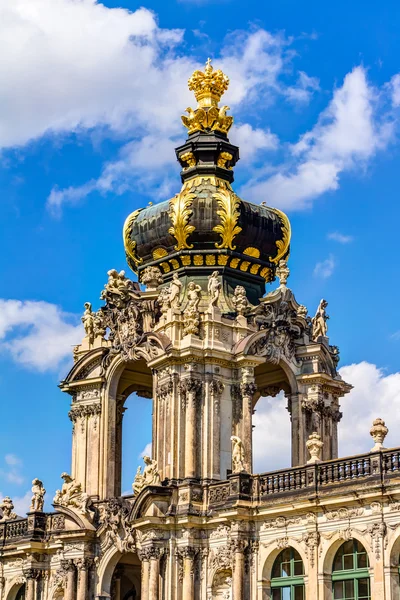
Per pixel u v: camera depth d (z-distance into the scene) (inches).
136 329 3668.8
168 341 3531.0
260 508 3245.6
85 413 3779.5
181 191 3769.7
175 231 3720.5
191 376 3476.9
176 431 3469.5
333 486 3097.9
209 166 3799.2
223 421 3494.1
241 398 3516.2
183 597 3336.6
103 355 3769.7
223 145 3823.8
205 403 3479.3
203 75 3934.5
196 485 3403.1
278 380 3769.7
